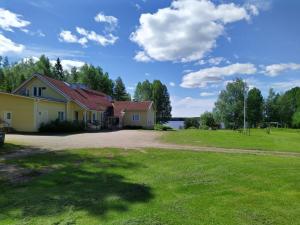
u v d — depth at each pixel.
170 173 9.93
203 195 7.58
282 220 6.07
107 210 6.43
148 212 6.34
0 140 15.73
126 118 48.22
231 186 8.40
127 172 10.07
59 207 6.57
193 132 32.78
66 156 12.98
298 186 8.42
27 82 34.50
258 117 72.69
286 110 84.00
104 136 24.31
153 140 21.28
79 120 34.59
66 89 37.16
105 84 78.31
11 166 10.77
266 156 13.83
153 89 88.94
